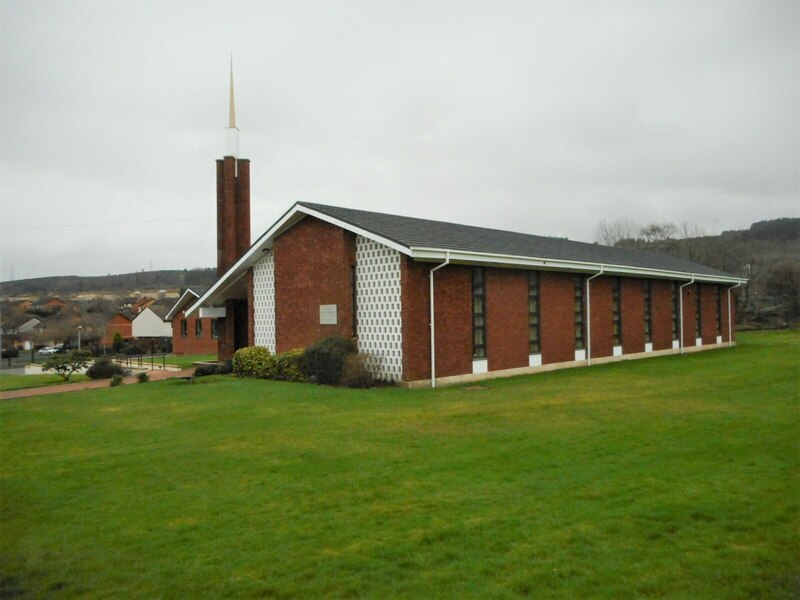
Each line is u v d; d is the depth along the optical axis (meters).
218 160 25.02
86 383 21.31
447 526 5.87
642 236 69.12
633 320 25.66
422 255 15.65
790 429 9.98
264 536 5.75
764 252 57.28
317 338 18.86
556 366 21.22
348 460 8.36
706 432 9.80
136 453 9.08
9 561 5.37
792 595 4.52
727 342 33.19
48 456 9.06
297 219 19.39
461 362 17.55
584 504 6.42
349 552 5.35
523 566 5.02
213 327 42.28
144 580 4.95
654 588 4.64
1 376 31.19
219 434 10.25
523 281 20.00
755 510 6.19
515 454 8.52
